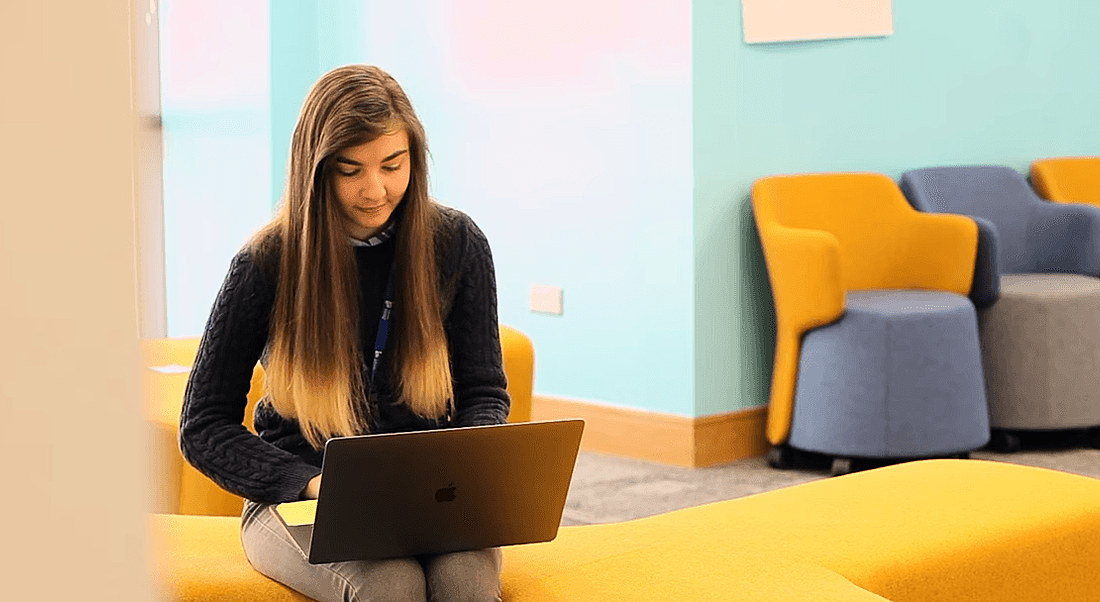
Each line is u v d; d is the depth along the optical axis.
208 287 5.28
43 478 0.20
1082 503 2.04
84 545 0.20
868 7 4.47
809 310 3.99
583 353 4.44
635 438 4.28
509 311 4.68
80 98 0.20
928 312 3.93
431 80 4.86
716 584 1.61
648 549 1.77
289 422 1.66
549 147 4.47
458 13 4.73
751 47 4.15
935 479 2.16
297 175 1.57
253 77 5.19
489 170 4.68
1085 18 5.36
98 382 0.20
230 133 5.23
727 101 4.10
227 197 5.24
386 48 5.00
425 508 1.45
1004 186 4.81
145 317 0.21
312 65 5.29
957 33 4.82
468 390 1.72
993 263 4.23
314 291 1.56
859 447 3.93
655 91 4.11
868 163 4.54
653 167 4.14
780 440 4.11
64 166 0.20
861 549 1.78
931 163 4.76
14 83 0.20
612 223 4.30
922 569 1.77
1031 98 5.14
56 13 0.20
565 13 4.36
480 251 1.73
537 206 4.54
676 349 4.14
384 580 1.44
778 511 1.99
